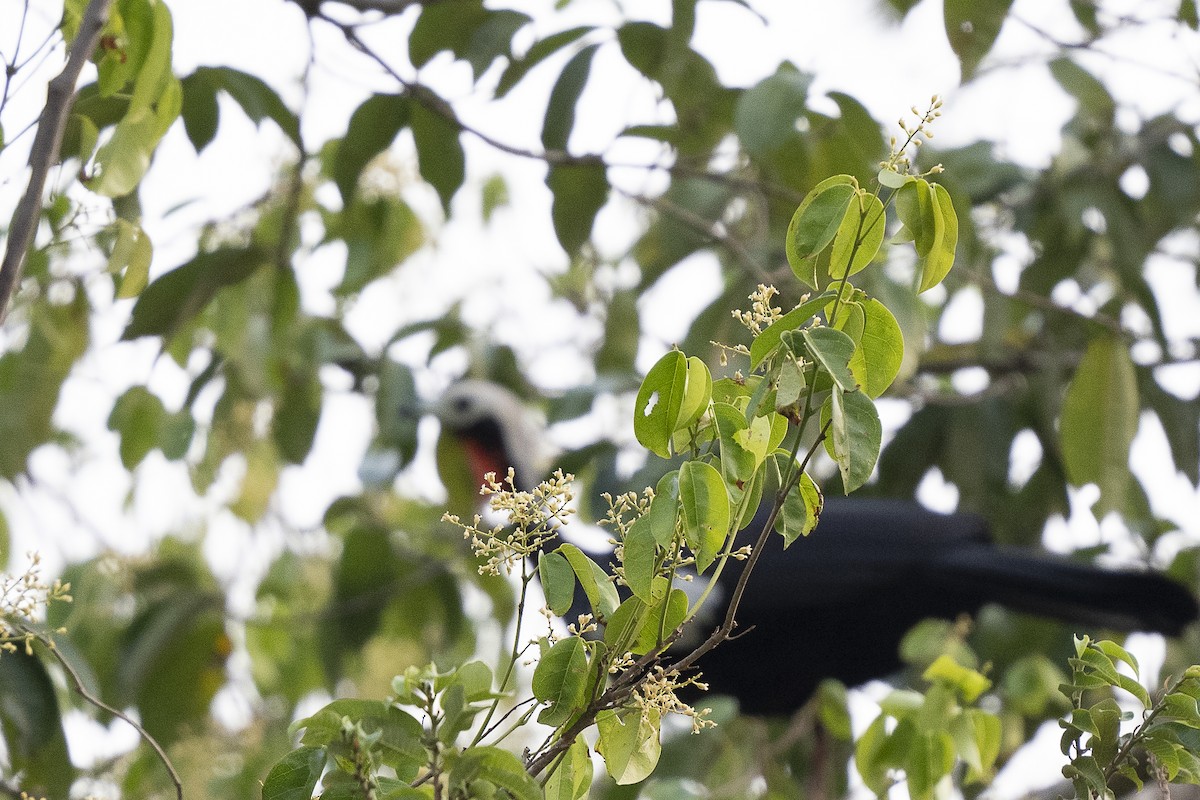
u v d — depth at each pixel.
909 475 10.15
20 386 8.95
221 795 9.13
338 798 3.17
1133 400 7.63
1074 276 9.99
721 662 9.59
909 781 5.48
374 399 10.80
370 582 9.95
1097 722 3.88
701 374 3.33
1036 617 9.37
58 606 6.39
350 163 7.96
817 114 7.52
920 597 9.41
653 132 7.91
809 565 9.34
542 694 3.34
